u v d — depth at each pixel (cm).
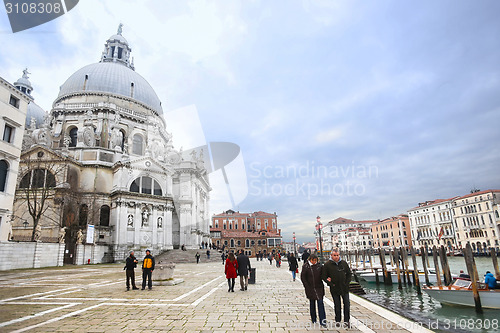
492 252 2145
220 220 10381
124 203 4753
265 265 3925
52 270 2784
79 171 5088
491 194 8200
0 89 2930
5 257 2736
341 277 835
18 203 4506
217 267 3378
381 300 2077
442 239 9625
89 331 771
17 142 3123
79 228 4388
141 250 4738
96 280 1933
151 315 940
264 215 10944
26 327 802
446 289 1820
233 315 942
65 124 5931
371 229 12688
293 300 1202
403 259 2731
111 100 6319
